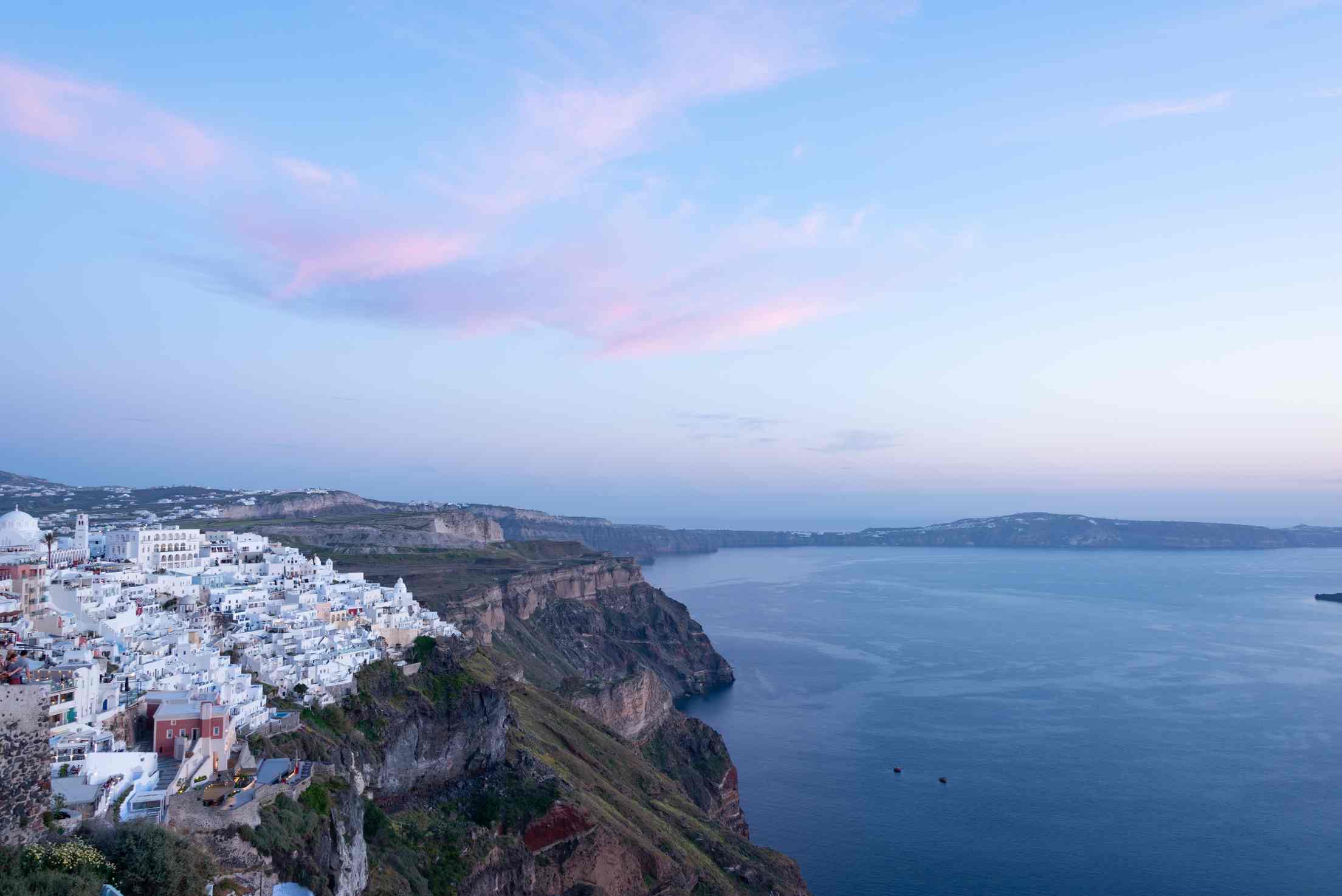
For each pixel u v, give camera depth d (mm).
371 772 98125
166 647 94188
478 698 117125
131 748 70625
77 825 52500
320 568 172500
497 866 98875
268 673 100188
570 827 109938
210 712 71875
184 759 68312
